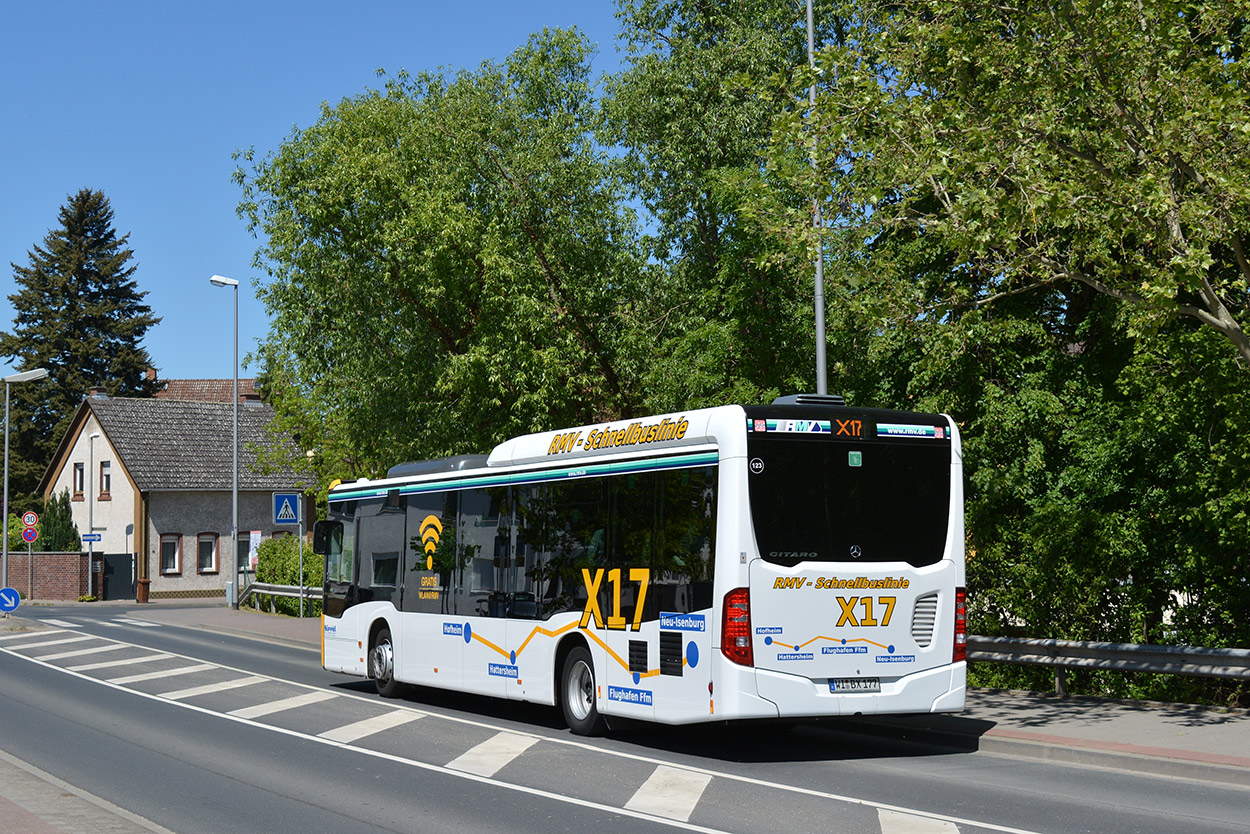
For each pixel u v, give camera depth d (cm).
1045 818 888
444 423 2372
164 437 5988
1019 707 1429
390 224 2312
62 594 5478
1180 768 1067
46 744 1297
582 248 2478
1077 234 1415
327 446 3934
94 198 7756
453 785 1048
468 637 1545
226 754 1225
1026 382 1742
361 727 1427
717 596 1149
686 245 2444
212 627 3234
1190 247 1200
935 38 1405
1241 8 1296
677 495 1216
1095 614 1581
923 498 1227
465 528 1574
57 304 7481
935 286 1841
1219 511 1382
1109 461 1611
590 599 1327
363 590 1811
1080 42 1348
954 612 1226
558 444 1412
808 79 1432
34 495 6662
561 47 2591
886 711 1180
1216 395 1414
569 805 957
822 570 1170
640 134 2436
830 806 941
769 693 1140
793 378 2066
